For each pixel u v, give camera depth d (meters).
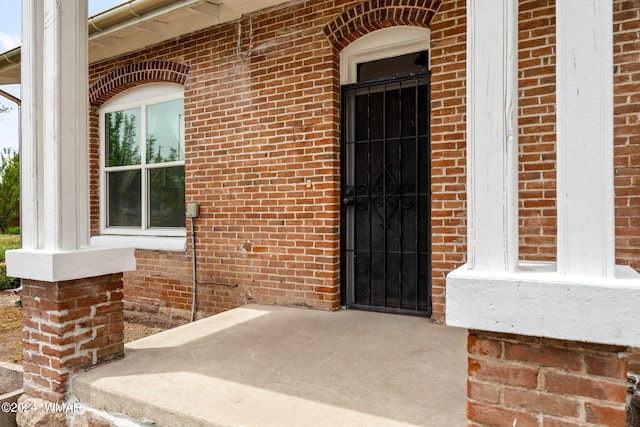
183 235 5.42
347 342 3.30
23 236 2.92
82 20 2.95
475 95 1.74
